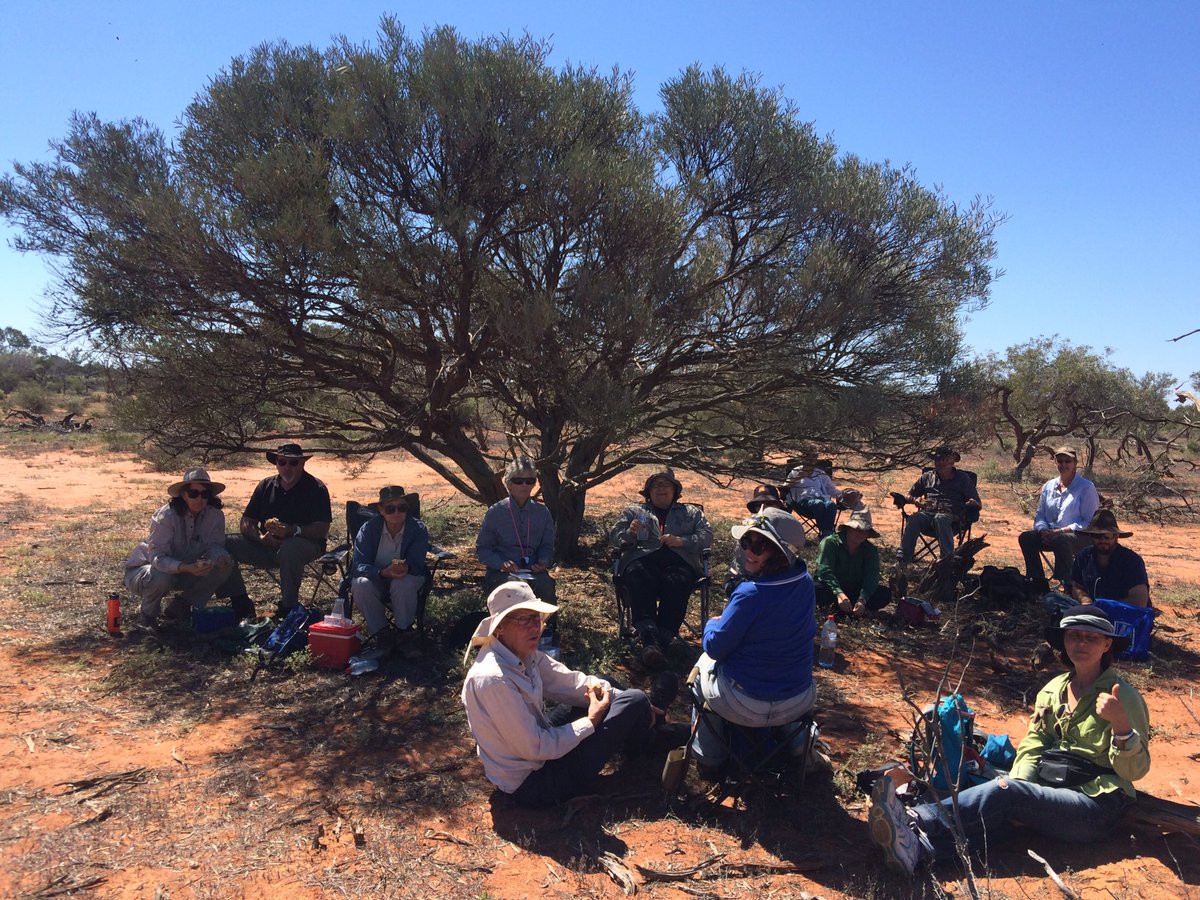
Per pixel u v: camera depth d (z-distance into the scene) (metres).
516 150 6.13
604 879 3.25
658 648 5.52
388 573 5.66
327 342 6.78
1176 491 15.12
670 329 6.55
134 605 6.70
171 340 6.04
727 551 9.60
